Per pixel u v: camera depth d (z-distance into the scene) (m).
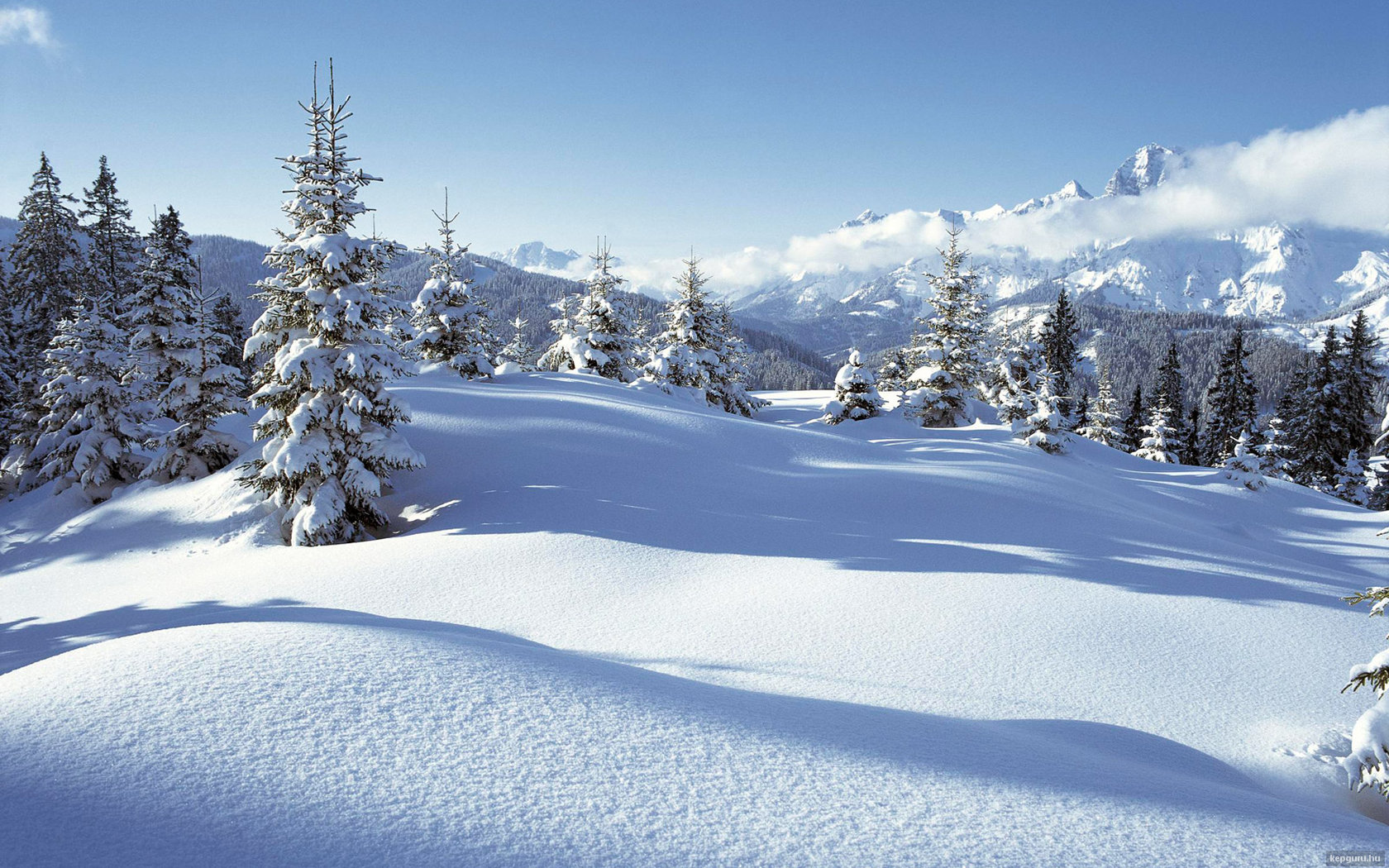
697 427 24.45
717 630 10.10
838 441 24.89
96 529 19.42
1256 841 3.77
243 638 5.24
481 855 3.06
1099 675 8.54
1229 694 8.20
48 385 23.73
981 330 40.81
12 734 3.74
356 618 9.45
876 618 10.29
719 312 57.50
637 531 14.95
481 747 3.96
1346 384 44.62
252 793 3.35
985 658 8.95
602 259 42.44
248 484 17.69
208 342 22.59
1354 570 18.66
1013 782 4.31
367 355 17.22
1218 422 58.19
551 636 10.02
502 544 14.08
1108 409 53.69
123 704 4.11
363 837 3.11
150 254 23.77
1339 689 8.41
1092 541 14.27
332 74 17.09
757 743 4.44
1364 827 4.55
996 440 32.59
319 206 17.23
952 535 14.59
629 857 3.14
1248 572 12.85
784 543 14.20
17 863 2.76
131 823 3.06
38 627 12.81
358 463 17.06
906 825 3.59
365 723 4.09
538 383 33.09
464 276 36.94
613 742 4.20
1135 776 4.99
